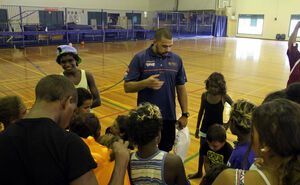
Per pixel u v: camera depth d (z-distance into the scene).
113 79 7.72
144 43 18.42
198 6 26.67
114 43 18.14
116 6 23.53
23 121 1.00
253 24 26.31
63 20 19.22
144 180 1.45
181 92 2.55
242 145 1.67
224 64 10.71
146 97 2.39
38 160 0.93
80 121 1.69
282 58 12.66
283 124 0.80
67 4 20.30
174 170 1.43
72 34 17.72
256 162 0.98
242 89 6.89
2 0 16.97
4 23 15.47
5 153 0.94
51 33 15.68
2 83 6.95
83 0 21.16
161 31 2.22
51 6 19.36
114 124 2.04
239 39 23.97
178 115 4.75
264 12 25.33
